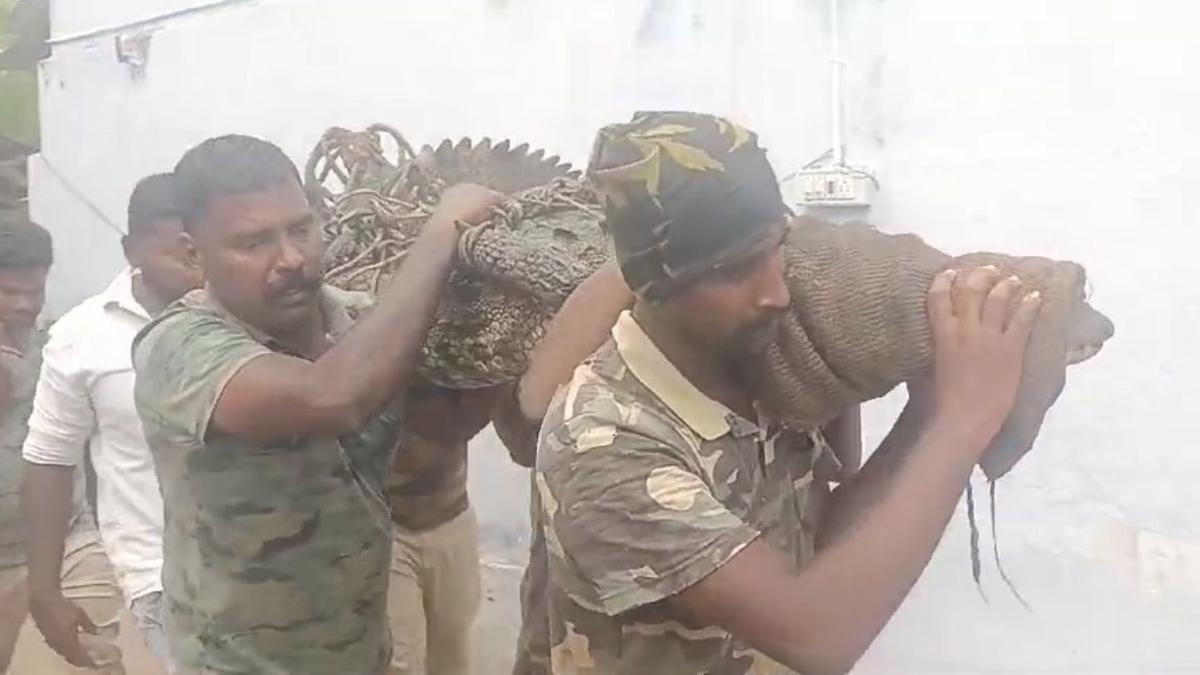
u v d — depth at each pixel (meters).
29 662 1.80
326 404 1.36
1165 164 1.60
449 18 1.86
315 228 1.48
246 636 1.50
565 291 1.42
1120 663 1.55
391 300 1.42
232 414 1.38
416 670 1.73
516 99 1.85
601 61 1.83
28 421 1.78
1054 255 1.63
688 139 0.97
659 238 0.97
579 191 1.55
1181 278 1.59
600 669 1.08
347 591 1.54
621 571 1.00
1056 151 1.63
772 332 1.04
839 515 1.11
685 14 1.76
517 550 1.94
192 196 1.43
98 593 1.79
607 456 1.02
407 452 1.66
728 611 0.98
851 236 1.12
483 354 1.49
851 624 0.98
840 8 1.70
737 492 1.06
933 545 1.00
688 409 1.05
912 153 1.70
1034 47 1.64
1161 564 1.61
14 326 1.80
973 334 1.03
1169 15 1.60
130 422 1.72
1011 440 1.07
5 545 1.76
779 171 1.73
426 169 1.72
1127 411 1.62
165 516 1.54
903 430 1.11
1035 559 1.66
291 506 1.47
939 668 1.57
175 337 1.44
